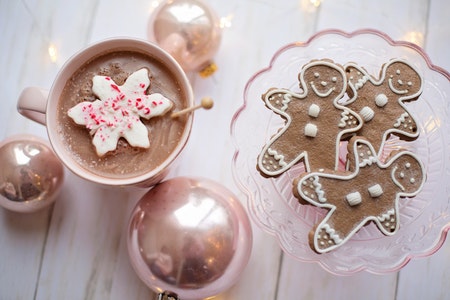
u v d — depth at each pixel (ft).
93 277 1.56
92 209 1.57
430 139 1.50
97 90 1.36
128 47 1.38
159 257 1.39
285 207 1.47
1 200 1.45
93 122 1.35
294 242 1.45
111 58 1.39
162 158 1.36
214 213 1.40
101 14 1.61
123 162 1.36
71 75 1.38
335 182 1.36
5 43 1.60
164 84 1.38
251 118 1.49
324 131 1.38
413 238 1.47
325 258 1.44
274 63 1.51
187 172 1.59
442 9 1.62
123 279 1.56
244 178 1.47
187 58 1.51
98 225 1.57
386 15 1.62
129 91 1.36
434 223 1.47
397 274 1.57
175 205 1.41
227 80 1.61
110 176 1.36
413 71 1.43
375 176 1.37
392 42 1.51
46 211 1.57
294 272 1.57
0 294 1.55
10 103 1.59
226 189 1.48
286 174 1.48
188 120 1.35
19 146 1.44
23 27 1.61
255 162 1.48
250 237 1.46
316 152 1.38
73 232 1.57
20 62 1.60
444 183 1.49
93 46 1.36
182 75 1.36
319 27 1.63
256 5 1.62
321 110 1.39
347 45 1.53
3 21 1.61
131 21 1.61
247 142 1.48
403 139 1.42
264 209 1.46
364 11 1.62
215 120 1.60
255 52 1.61
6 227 1.56
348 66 1.44
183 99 1.38
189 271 1.39
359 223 1.35
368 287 1.57
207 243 1.38
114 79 1.38
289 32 1.62
